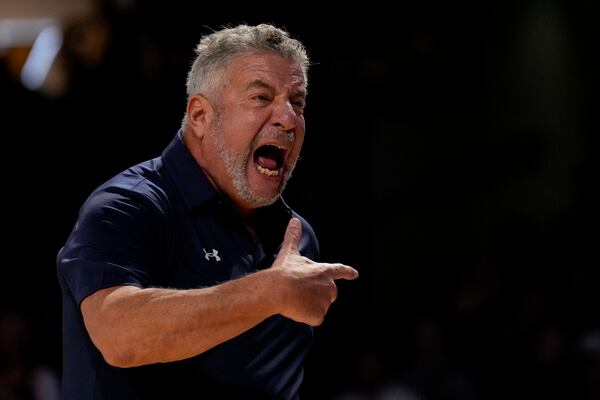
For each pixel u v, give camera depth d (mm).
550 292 21750
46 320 22031
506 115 27234
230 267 7203
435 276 25016
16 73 23844
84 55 23078
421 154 26703
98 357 6738
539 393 18625
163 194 7070
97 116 23406
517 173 26516
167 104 23625
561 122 27406
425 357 19203
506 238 24641
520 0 27719
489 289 22172
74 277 6410
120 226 6586
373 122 26250
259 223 7918
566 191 26578
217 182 7484
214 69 7324
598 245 24219
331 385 22984
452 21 26344
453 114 26875
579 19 28125
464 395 19000
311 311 6039
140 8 23109
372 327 23953
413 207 26141
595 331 20047
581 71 28047
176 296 6008
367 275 25281
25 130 23375
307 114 25406
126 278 6355
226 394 6969
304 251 8250
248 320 5996
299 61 7438
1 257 22812
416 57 25844
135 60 23203
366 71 25531
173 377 6805
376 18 25328
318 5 24828
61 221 23344
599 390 17594
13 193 23172
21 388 17406
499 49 27203
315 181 25359
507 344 19859
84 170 23516
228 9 23844
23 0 24359
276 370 7309
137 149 23594
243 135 7234
